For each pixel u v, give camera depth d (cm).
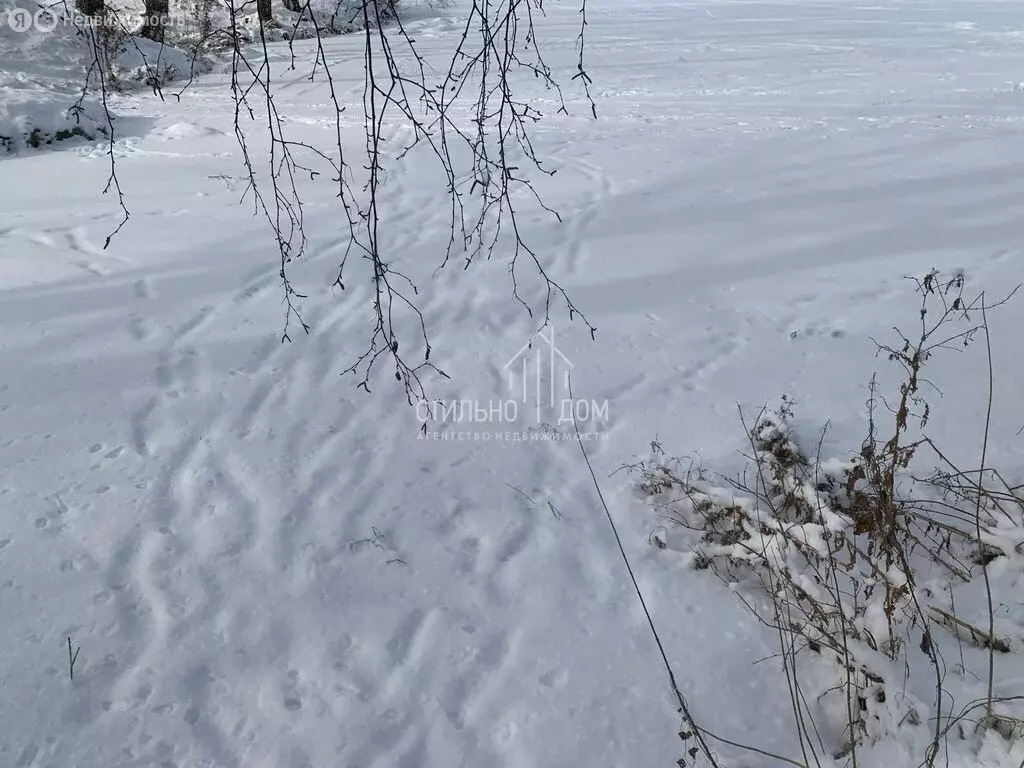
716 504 370
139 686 294
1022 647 287
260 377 482
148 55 1307
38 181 791
